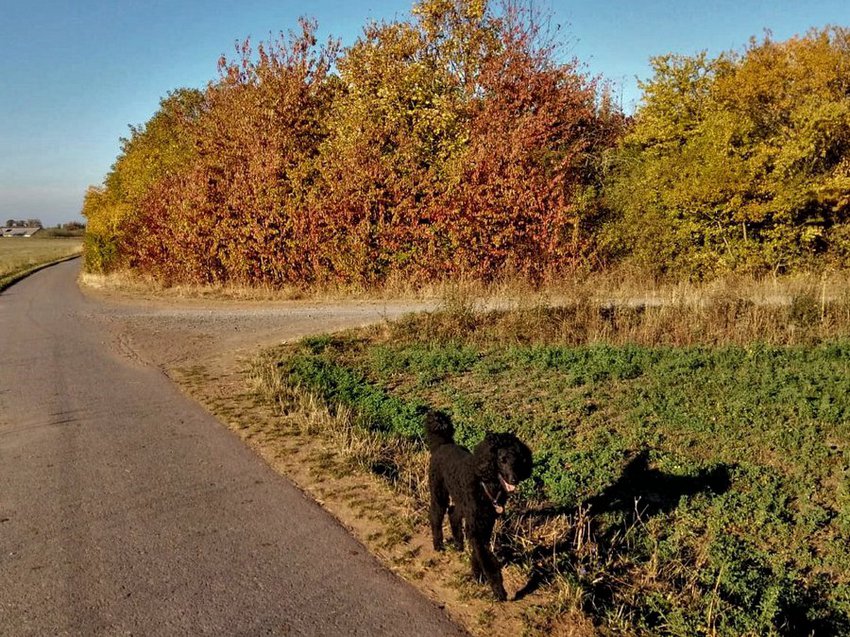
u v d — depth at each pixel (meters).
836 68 22.33
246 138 23.69
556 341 13.05
